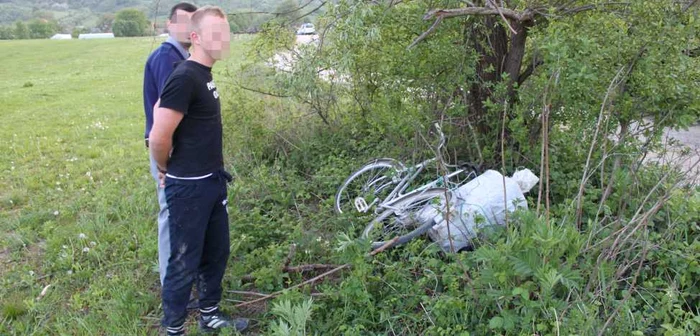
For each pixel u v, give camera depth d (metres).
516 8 4.92
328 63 4.86
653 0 4.25
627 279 3.45
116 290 4.08
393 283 3.69
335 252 4.18
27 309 3.97
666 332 2.93
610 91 3.95
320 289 3.92
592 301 3.08
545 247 2.90
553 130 4.89
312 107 6.72
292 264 4.23
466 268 3.52
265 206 5.40
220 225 3.51
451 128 5.32
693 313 3.39
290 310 2.89
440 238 4.09
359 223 4.71
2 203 6.05
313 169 6.33
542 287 2.93
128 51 30.81
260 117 6.79
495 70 5.31
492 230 3.89
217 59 3.18
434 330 3.31
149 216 5.40
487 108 5.27
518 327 3.04
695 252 3.57
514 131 4.75
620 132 4.50
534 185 4.55
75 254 4.71
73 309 3.97
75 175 6.98
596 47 4.14
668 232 3.69
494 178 4.33
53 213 5.64
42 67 25.16
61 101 13.48
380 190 5.16
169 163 3.21
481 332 3.19
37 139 8.95
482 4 4.91
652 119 4.57
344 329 3.45
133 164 7.33
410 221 4.44
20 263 4.70
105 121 10.49
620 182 4.00
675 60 4.16
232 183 5.70
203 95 3.13
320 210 5.26
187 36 3.72
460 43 5.12
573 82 4.07
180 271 3.33
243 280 4.18
